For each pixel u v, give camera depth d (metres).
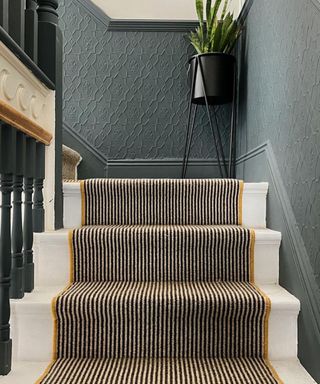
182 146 2.54
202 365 1.14
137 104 2.54
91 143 2.54
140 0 2.59
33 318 1.19
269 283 1.42
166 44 2.54
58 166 1.58
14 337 1.19
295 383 1.03
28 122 1.16
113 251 1.43
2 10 0.99
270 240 1.41
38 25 1.50
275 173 1.52
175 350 1.21
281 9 1.47
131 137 2.54
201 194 1.68
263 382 1.03
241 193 1.66
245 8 2.12
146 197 1.68
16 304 1.18
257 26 1.89
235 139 2.43
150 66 2.54
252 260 1.42
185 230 1.43
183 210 1.68
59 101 1.58
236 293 1.25
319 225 1.06
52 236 1.41
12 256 1.21
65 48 2.54
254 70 1.94
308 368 1.10
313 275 1.09
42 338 1.19
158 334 1.20
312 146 1.13
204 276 1.43
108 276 1.43
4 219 1.07
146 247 1.43
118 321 1.20
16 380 1.04
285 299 1.21
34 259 1.41
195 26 2.52
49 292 1.30
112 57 2.54
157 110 2.54
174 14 2.59
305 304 1.14
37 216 1.46
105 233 1.42
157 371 1.10
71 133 2.54
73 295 1.23
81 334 1.20
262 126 1.77
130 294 1.25
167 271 1.43
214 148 2.52
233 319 1.20
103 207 1.67
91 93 2.54
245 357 1.20
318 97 1.08
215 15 2.14
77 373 1.09
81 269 1.42
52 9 1.53
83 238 1.41
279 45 1.49
